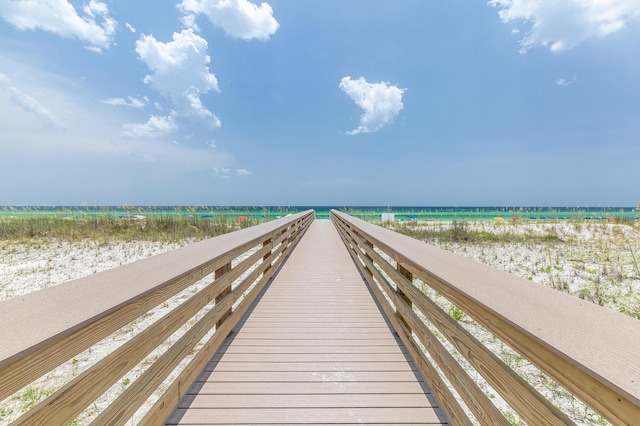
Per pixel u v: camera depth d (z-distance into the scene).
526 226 10.89
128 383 2.34
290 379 1.96
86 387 0.94
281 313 3.15
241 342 2.48
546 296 1.02
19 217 10.84
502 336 0.99
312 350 2.35
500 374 1.01
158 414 1.40
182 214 11.44
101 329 0.96
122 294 1.08
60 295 1.03
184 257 1.81
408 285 2.12
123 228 10.04
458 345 1.34
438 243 8.27
